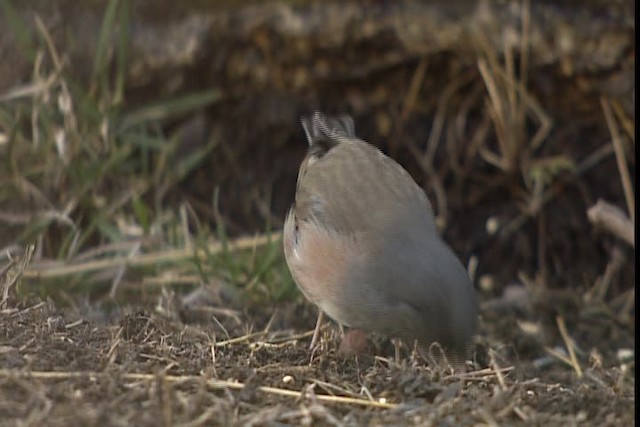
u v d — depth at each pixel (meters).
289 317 10.73
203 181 14.21
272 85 14.41
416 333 8.12
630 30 13.38
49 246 12.17
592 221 12.77
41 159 12.75
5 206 12.37
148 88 14.24
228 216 13.98
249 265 11.75
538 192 13.82
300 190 9.11
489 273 13.68
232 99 14.54
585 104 13.79
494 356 9.59
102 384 7.15
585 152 13.88
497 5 13.67
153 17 14.34
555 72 13.67
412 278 8.02
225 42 14.23
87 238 12.54
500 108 13.70
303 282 8.88
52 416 6.62
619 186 13.74
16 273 9.91
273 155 14.59
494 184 14.02
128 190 13.03
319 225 8.57
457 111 14.20
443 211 13.94
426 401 7.53
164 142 13.41
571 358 10.85
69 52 13.87
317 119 10.19
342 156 9.00
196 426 6.71
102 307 10.98
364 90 14.34
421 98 14.26
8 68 13.77
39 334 8.10
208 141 14.43
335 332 9.66
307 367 8.09
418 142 14.28
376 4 13.99
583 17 13.50
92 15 14.19
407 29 13.85
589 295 12.86
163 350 8.10
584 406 7.54
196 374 7.68
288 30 14.07
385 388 7.68
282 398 7.42
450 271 8.02
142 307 10.22
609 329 12.03
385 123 14.34
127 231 12.32
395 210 8.32
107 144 13.02
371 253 8.21
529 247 13.72
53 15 14.07
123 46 13.44
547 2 13.70
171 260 11.70
